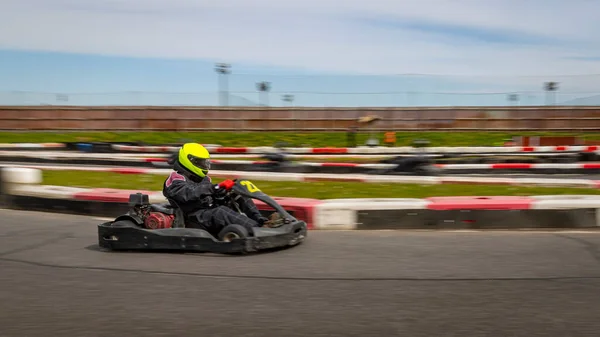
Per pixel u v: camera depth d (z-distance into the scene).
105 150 16.22
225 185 4.83
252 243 4.52
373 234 5.47
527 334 2.90
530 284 3.73
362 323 3.07
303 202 5.97
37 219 6.49
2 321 3.17
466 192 7.37
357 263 4.31
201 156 4.99
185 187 4.89
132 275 4.06
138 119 22.39
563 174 10.82
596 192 7.21
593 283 3.75
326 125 21.03
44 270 4.23
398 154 14.05
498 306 3.31
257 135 20.36
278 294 3.57
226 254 4.63
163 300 3.49
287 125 21.30
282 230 4.73
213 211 4.86
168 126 22.20
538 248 4.75
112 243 4.83
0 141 19.28
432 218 5.69
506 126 20.17
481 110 20.19
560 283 3.75
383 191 7.57
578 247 4.78
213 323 3.10
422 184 8.30
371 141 17.09
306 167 11.12
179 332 2.98
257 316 3.19
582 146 13.61
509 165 10.95
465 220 5.66
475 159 12.52
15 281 3.94
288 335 2.92
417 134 19.53
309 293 3.58
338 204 5.81
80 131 22.64
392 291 3.61
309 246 4.92
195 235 4.66
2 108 23.12
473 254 4.56
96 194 6.78
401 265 4.24
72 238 5.43
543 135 18.86
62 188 7.34
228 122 21.75
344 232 5.59
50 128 22.97
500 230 5.61
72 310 3.34
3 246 5.07
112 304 3.43
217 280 3.90
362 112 20.67
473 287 3.68
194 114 21.98
